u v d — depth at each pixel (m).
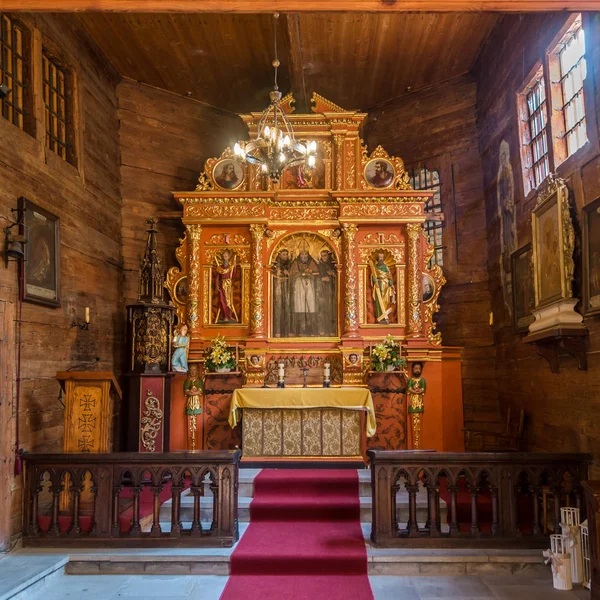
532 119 8.98
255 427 9.34
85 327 8.85
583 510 6.42
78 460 6.64
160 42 10.18
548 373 7.95
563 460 6.46
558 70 7.96
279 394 9.27
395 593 5.68
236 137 12.41
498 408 10.19
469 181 11.16
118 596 5.64
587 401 6.75
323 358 10.76
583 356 6.77
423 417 10.41
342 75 11.28
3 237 6.82
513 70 9.29
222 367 10.27
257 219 10.89
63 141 9.00
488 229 10.73
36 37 8.09
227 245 11.09
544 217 7.60
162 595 5.66
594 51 6.59
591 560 5.43
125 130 11.02
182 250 11.13
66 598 5.59
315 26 9.69
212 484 6.63
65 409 7.34
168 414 9.15
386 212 10.91
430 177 11.88
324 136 11.30
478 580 6.02
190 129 11.95
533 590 5.74
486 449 10.29
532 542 6.43
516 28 9.09
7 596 5.23
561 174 7.46
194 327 10.78
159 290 9.58
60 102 9.06
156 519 6.62
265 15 9.42
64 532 6.61
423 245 11.00
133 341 9.21
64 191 8.52
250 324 10.77
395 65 10.97
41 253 7.62
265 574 6.21
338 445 9.24
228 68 11.04
